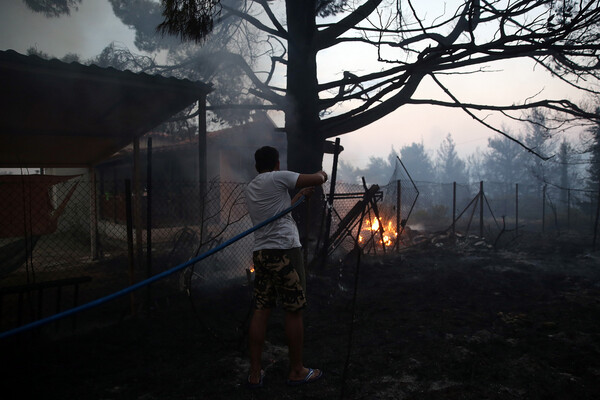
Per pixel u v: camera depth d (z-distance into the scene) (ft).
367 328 13.66
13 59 14.52
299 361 9.59
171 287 19.51
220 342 12.39
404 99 30.89
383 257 27.37
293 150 28.81
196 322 14.34
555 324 13.60
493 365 10.44
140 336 12.96
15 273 26.09
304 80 28.45
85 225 41.57
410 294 18.08
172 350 11.90
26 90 17.71
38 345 12.22
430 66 25.93
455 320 14.24
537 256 28.14
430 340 12.34
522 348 11.58
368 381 9.72
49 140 27.14
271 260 9.39
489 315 14.94
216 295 17.89
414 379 9.76
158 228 33.94
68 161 35.06
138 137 26.61
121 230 38.09
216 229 28.96
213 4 16.71
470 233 42.32
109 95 19.30
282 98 29.40
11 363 10.94
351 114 27.14
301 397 9.05
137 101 20.70
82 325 14.28
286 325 9.44
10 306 17.07
